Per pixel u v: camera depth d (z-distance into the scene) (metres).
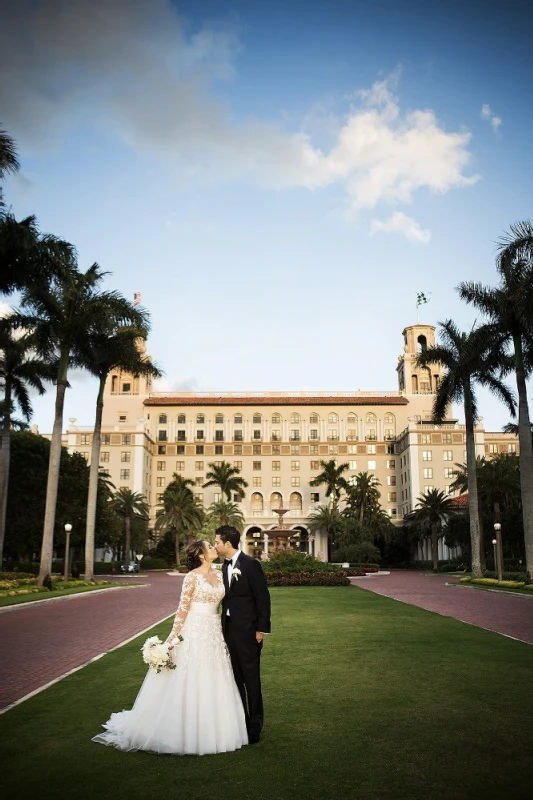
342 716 7.23
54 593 28.30
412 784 5.22
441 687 8.66
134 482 98.81
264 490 106.50
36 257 27.12
